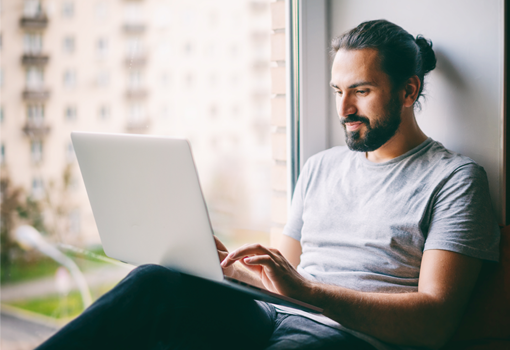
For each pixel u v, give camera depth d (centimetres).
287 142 153
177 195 77
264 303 101
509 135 114
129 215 88
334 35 142
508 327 89
